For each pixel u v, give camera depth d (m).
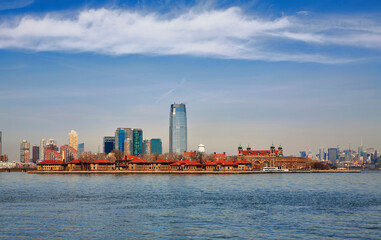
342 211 157.25
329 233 119.38
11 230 122.69
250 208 165.12
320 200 192.38
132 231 122.25
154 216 146.25
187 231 122.25
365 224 131.62
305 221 136.62
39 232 120.50
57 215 147.38
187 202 183.50
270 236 116.00
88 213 152.25
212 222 135.38
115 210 159.38
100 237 115.38
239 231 122.00
